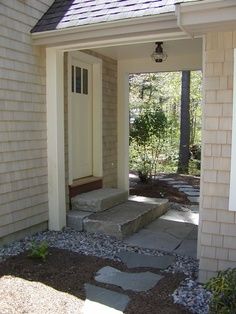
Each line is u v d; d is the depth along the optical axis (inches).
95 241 192.4
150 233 211.9
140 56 264.1
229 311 105.0
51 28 185.9
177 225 231.0
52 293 131.2
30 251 170.7
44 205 206.8
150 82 589.9
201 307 123.8
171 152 454.6
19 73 184.7
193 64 254.4
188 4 125.2
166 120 388.8
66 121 222.5
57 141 205.3
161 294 133.1
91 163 262.5
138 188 341.7
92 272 151.3
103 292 133.3
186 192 338.3
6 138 178.1
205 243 141.5
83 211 223.5
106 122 269.6
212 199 139.6
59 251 175.5
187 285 140.6
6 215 180.2
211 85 136.8
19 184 187.9
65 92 220.8
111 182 280.7
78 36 182.4
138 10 167.3
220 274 120.9
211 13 125.0
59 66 203.8
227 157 136.3
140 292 134.3
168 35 167.6
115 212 224.5
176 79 627.5
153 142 371.2
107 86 268.4
